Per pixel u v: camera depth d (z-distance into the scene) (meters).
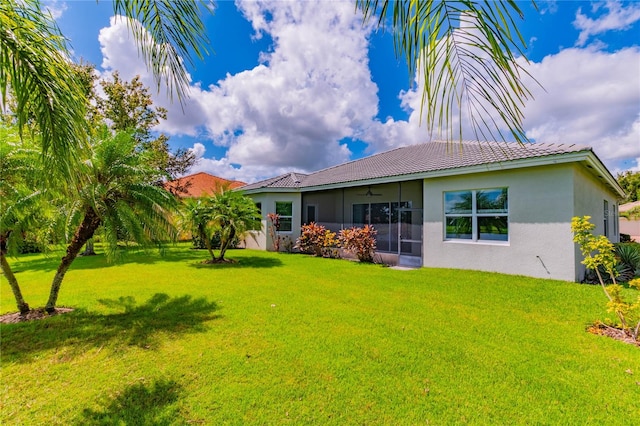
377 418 2.68
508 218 8.35
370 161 16.53
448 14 1.18
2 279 8.67
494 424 2.59
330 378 3.30
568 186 7.36
